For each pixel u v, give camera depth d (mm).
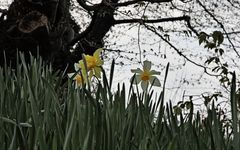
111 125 1320
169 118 1401
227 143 1346
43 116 1498
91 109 1336
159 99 1561
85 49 7688
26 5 4996
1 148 1306
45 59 4898
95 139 1289
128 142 1321
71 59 6004
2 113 1510
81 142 1271
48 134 1338
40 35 4859
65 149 1237
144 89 1776
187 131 1407
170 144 1248
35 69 1804
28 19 4938
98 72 1833
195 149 1318
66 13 5348
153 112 1611
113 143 1308
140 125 1378
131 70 1802
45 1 5035
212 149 1223
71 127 1261
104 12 6461
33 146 1303
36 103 1406
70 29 6207
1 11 6352
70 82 1717
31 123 1349
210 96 4523
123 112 1453
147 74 1783
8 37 4812
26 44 4820
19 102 1559
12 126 1431
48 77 1905
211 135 1238
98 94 1434
